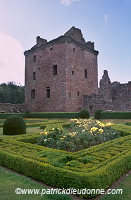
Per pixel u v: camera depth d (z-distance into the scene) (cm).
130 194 421
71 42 3000
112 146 715
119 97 3375
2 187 458
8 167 606
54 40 3052
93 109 3064
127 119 2233
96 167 473
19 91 6056
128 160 578
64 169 460
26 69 3603
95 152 625
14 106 3381
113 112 2370
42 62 3262
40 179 492
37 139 914
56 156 585
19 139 889
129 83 3284
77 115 2517
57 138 855
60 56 2950
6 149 694
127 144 741
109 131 1009
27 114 3017
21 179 506
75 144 804
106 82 3469
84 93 3234
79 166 486
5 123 1238
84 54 3297
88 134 845
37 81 3331
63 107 2842
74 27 3225
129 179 511
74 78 3020
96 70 3594
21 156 590
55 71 3131
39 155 600
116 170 498
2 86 6116
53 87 3025
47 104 3106
